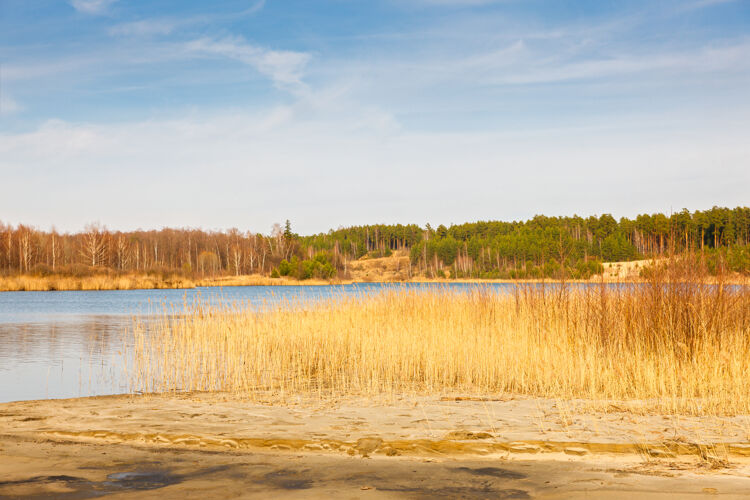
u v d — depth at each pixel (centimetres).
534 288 1719
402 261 16825
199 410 1000
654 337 1285
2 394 1227
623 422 861
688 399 1007
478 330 1647
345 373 1434
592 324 1421
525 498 557
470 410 978
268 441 771
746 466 654
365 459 707
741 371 1112
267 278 9200
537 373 1227
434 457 711
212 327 2000
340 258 13200
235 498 562
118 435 816
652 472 636
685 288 1304
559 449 727
